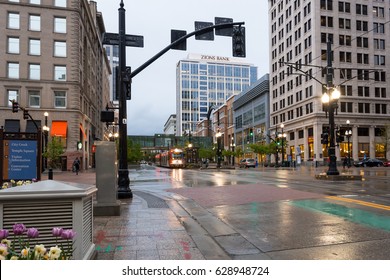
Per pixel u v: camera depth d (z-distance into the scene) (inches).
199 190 609.9
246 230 275.9
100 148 340.8
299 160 2079.2
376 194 495.5
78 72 1755.7
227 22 468.8
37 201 140.2
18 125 1622.8
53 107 1670.8
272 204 412.2
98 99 2874.0
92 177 1077.8
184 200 472.1
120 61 463.8
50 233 140.6
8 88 1627.7
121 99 469.7
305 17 2431.1
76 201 144.3
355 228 268.4
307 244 225.9
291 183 733.3
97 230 264.4
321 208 368.8
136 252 200.5
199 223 308.7
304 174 1171.3
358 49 2363.4
